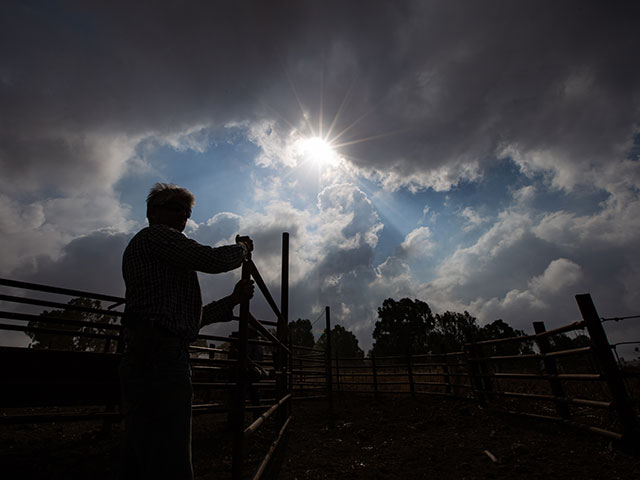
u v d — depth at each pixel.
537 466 3.20
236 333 5.39
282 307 5.29
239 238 2.08
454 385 8.59
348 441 4.74
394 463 3.62
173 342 1.30
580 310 4.00
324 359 10.74
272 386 4.35
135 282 1.35
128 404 1.24
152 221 1.61
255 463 3.56
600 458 3.28
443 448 4.13
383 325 48.41
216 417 6.62
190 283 1.47
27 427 5.03
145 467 1.18
